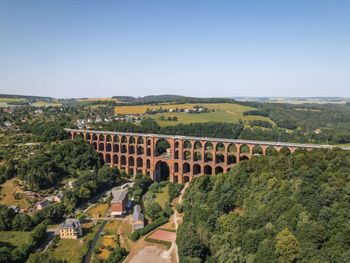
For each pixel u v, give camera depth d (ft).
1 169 570.46
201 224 393.50
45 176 570.05
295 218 315.99
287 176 409.49
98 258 368.27
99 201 568.82
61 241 422.82
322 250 266.36
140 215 474.49
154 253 385.09
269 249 288.92
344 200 317.22
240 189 447.42
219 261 319.06
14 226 444.55
